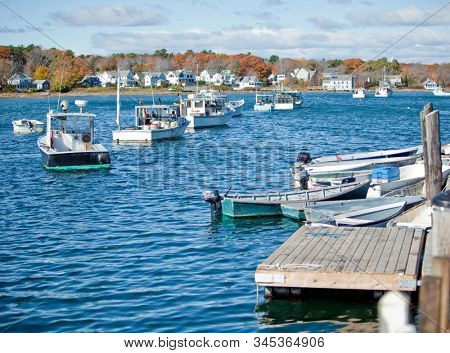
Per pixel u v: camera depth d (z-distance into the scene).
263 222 28.84
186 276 21.16
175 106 68.75
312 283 17.86
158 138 64.19
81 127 48.19
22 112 115.69
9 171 45.50
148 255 23.73
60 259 23.28
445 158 39.41
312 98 174.88
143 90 192.50
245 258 23.28
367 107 130.00
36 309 18.38
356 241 20.78
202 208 32.06
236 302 18.61
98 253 24.05
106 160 45.72
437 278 10.06
